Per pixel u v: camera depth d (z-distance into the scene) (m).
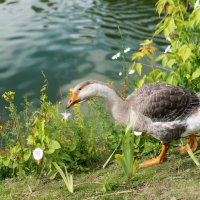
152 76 6.81
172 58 6.18
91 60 11.38
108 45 12.11
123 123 5.61
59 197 4.99
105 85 5.54
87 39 12.55
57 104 6.27
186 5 7.12
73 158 6.00
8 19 14.20
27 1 15.78
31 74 10.91
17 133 6.05
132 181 5.05
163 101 5.29
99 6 14.94
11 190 5.41
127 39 12.33
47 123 5.96
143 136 6.16
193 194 4.48
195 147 5.71
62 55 11.75
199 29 6.16
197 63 6.23
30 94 9.98
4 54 11.94
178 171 5.12
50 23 13.77
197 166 5.11
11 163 5.86
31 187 5.45
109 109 5.64
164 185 4.82
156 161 5.56
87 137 6.33
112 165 5.84
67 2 15.54
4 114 8.59
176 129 5.36
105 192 4.89
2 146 6.72
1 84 10.51
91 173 5.68
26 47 12.28
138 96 5.54
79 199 4.85
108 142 6.41
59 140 5.90
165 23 6.08
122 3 15.01
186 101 5.35
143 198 4.60
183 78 6.29
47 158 5.52
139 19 13.57
